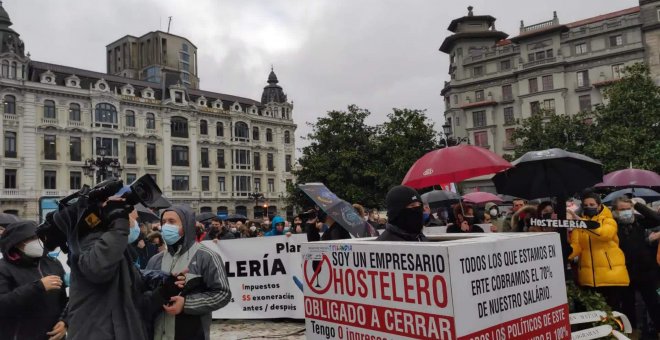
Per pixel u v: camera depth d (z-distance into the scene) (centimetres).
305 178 3084
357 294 249
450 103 5325
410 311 219
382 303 233
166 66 6084
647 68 2942
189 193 4941
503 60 4966
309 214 795
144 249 856
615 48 4388
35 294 364
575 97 4547
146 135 4697
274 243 780
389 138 2850
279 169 5838
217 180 5234
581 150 3338
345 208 649
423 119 2856
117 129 4497
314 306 277
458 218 685
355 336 250
